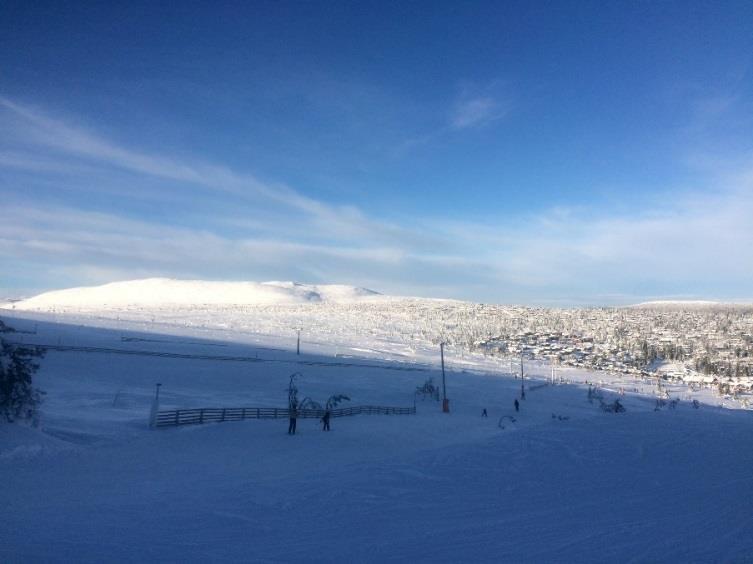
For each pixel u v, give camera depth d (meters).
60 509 11.04
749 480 11.72
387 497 11.54
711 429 23.09
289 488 12.98
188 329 119.25
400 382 71.81
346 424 35.72
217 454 21.53
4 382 22.08
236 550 7.84
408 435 31.44
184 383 53.09
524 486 12.30
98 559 7.46
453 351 138.12
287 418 36.38
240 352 85.62
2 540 8.48
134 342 82.12
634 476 12.83
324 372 73.12
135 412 33.31
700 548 6.87
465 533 8.33
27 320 99.25
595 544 7.26
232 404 42.62
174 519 9.96
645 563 6.36
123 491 13.41
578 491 11.36
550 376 107.12
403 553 7.40
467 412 54.56
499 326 197.25
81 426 26.33
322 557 7.38
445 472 14.52
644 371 135.25
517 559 6.81
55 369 49.88
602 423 25.92
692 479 12.12
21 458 18.48
